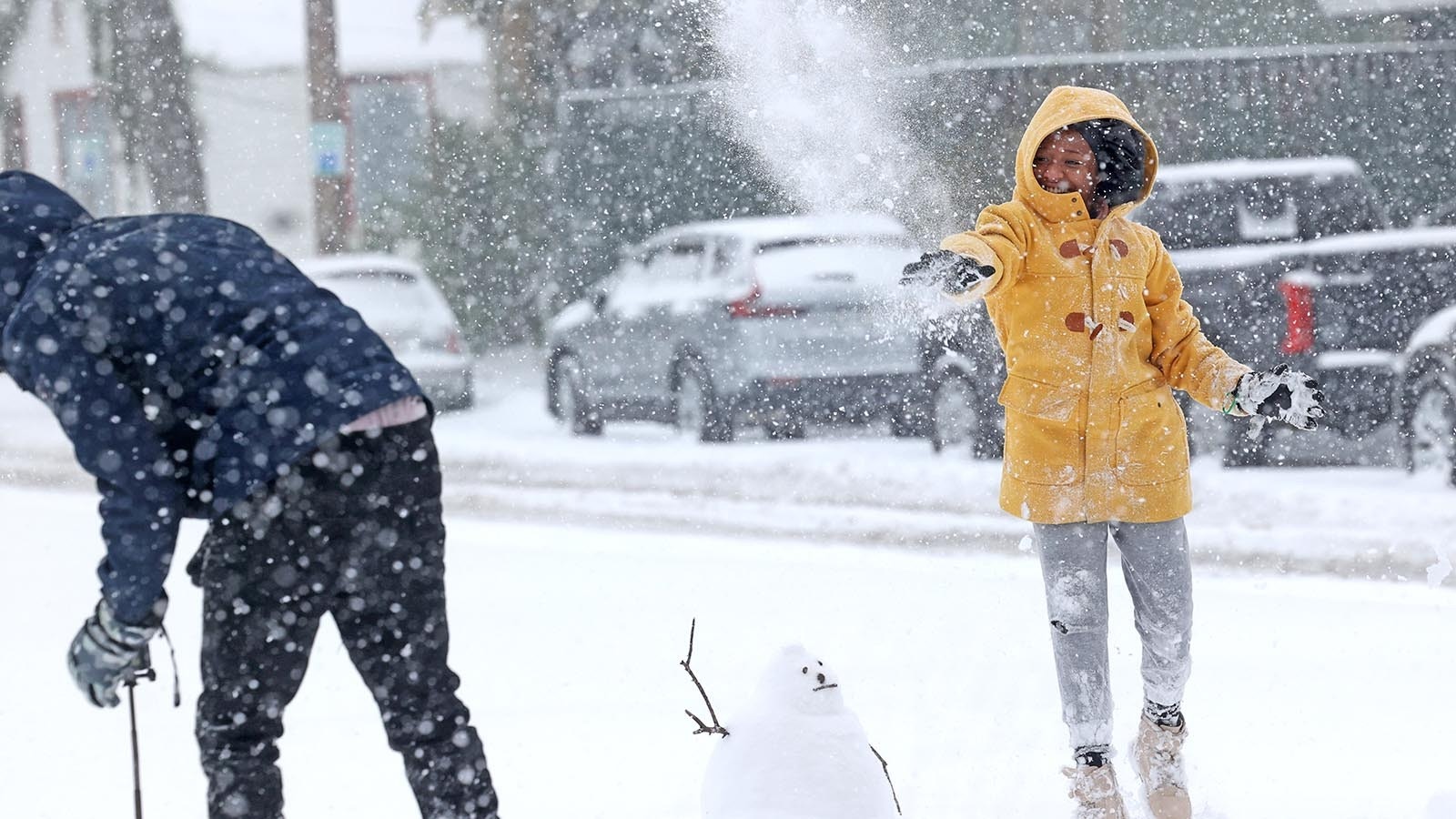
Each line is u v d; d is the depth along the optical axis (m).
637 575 20.09
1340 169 28.66
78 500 28.16
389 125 70.06
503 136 56.59
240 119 76.00
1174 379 11.20
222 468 8.21
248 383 8.24
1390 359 27.69
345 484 8.41
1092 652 10.67
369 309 42.34
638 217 51.81
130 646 8.06
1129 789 11.73
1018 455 10.83
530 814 10.85
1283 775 11.62
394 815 10.94
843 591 18.69
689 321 33.69
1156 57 42.06
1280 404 10.46
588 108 52.16
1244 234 28.25
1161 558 10.75
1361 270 27.75
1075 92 10.80
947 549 21.92
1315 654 15.48
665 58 54.53
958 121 42.12
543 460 32.09
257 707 8.48
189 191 62.25
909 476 27.89
